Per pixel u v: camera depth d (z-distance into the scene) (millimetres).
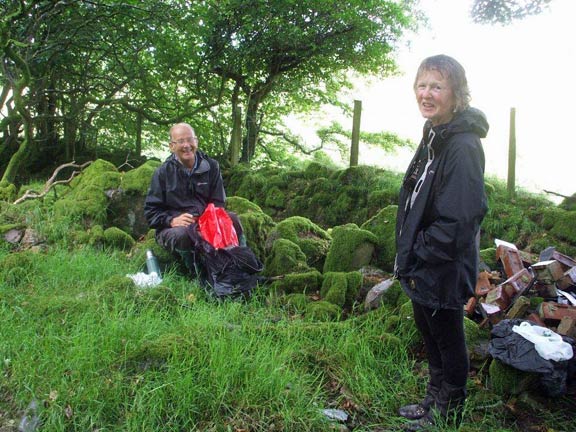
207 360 2959
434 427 2652
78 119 10156
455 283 2387
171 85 10852
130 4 8562
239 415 2674
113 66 9977
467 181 2260
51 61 9133
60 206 5602
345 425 2734
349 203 6859
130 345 3059
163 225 4539
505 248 4074
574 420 2830
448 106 2375
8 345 3047
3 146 9758
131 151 10898
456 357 2580
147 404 2621
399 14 9633
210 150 10859
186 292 4152
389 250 4742
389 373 3225
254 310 3969
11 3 7988
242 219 5113
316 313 3896
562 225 5371
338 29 9414
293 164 11195
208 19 9148
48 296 3809
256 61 9945
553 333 3010
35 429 2537
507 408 2916
